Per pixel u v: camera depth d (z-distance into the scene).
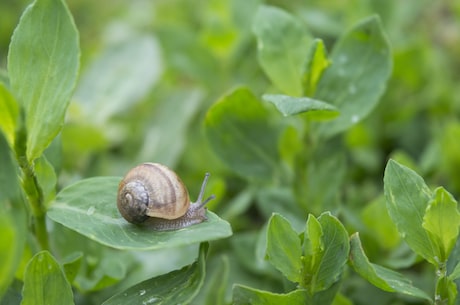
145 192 0.27
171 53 0.42
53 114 0.27
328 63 0.31
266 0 0.50
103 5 0.56
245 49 0.45
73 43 0.27
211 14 0.41
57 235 0.30
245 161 0.33
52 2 0.27
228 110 0.32
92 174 0.37
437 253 0.27
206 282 0.32
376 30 0.31
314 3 0.50
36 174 0.27
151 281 0.27
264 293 0.26
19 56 0.27
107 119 0.39
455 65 0.48
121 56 0.41
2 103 0.25
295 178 0.32
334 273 0.27
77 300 0.30
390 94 0.40
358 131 0.38
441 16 0.52
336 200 0.32
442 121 0.41
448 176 0.36
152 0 0.56
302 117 0.31
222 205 0.38
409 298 0.31
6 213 0.24
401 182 0.27
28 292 0.26
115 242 0.26
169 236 0.26
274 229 0.27
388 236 0.31
